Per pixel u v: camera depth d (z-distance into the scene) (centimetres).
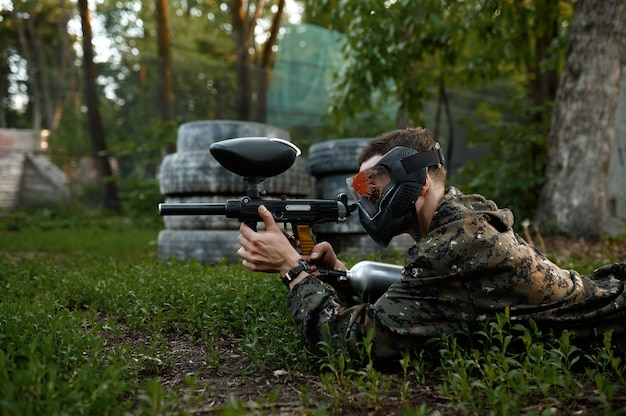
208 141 648
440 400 223
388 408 217
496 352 245
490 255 229
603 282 257
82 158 1861
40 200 1845
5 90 1773
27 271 511
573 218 821
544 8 1017
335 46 1650
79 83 1891
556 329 243
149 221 1534
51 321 307
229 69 1767
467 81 1206
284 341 291
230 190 634
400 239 711
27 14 2998
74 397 193
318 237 728
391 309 236
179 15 2994
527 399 214
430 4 884
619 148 1052
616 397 215
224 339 327
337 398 212
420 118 1123
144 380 254
